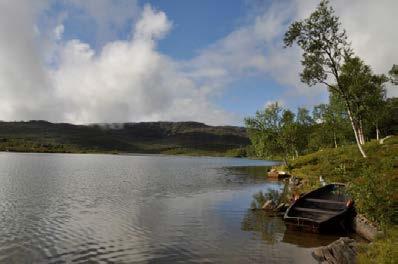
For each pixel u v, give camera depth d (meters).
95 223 31.05
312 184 52.19
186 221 32.25
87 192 52.38
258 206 40.75
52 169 102.31
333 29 53.03
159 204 41.94
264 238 26.33
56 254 22.08
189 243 24.77
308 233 27.98
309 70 55.28
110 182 69.06
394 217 25.88
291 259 21.42
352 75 62.72
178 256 21.88
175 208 39.19
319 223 27.47
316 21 52.75
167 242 25.00
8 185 59.56
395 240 20.98
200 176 88.56
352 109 65.00
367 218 27.44
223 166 151.12
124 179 76.56
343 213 28.58
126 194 50.81
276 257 21.80
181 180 76.25
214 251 22.97
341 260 19.30
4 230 28.08
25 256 21.61
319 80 56.19
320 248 21.92
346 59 54.91
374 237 23.12
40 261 20.73
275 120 86.94
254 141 90.19
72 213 35.62
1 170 92.25
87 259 21.17
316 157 85.38
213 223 31.45
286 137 85.44
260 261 21.03
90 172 95.44
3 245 23.88
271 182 71.38
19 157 188.50
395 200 27.08
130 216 34.38
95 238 25.91
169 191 55.09
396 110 102.81
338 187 34.84
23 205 40.00
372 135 114.44
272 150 88.44
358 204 29.30
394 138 74.31
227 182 71.44
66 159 183.75
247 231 28.48
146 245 24.22
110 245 24.12
